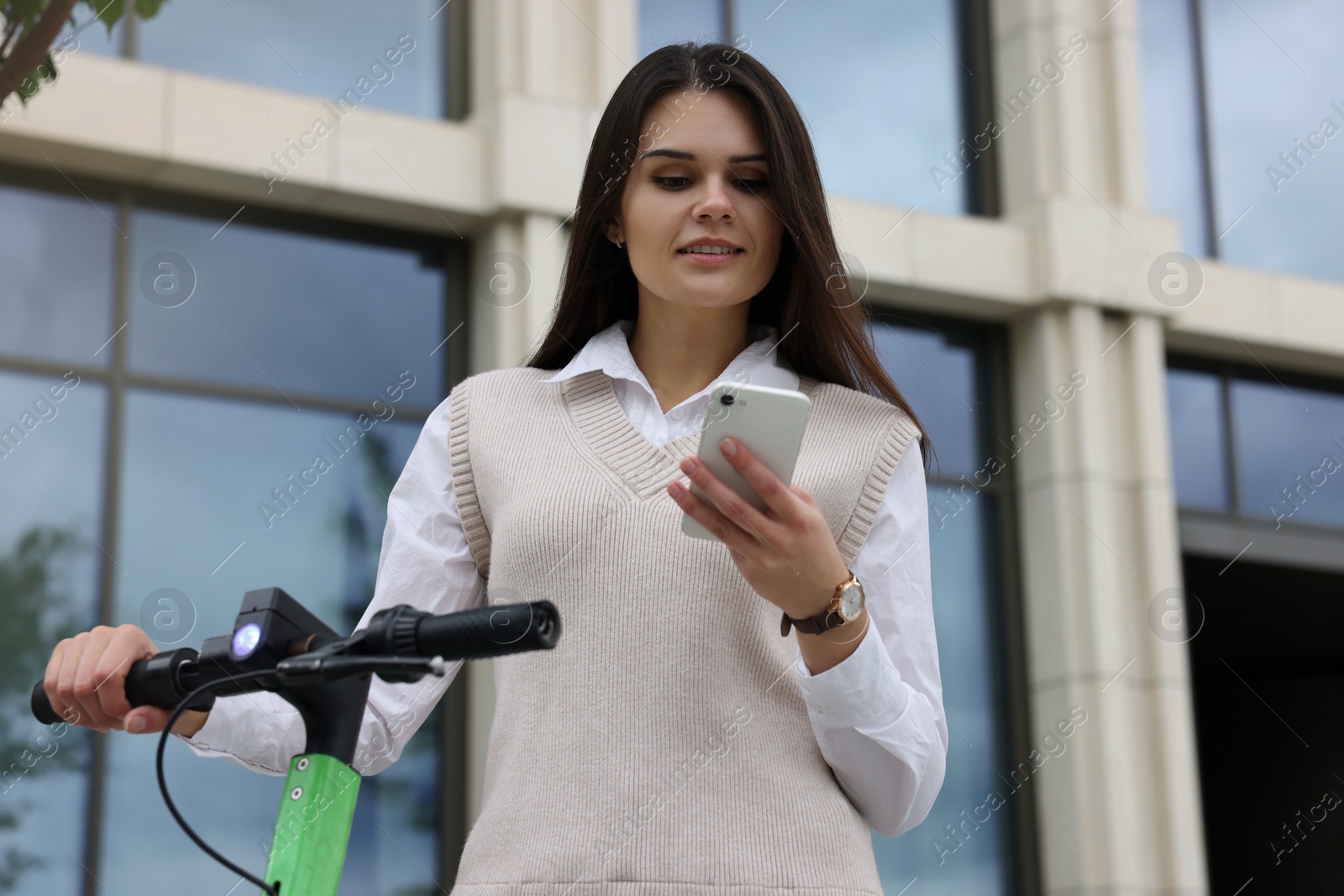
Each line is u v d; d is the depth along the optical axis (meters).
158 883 4.59
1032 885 5.91
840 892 1.17
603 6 5.53
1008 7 6.55
